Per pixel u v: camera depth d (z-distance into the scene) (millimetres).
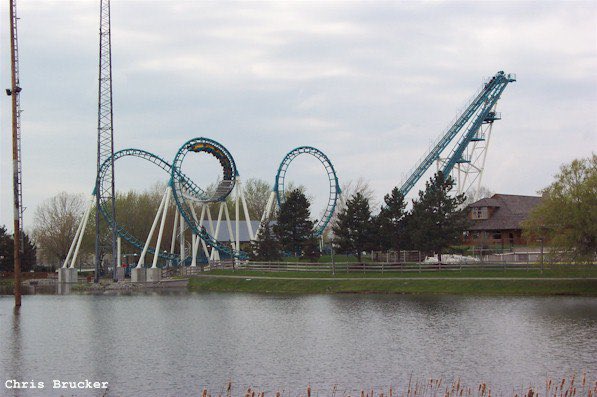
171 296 110562
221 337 68438
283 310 87000
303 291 108375
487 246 131500
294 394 47500
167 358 58969
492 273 103812
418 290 100062
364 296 98562
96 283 139000
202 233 146375
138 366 56188
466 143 148750
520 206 134750
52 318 84438
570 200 92938
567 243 92188
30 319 83688
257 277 119938
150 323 78500
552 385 48344
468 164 151875
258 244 136375
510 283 96812
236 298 103312
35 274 169375
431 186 119438
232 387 49594
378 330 69750
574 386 48062
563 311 77812
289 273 121188
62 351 62594
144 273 140875
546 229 99188
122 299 108250
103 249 197125
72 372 54500
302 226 132375
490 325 70375
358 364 55375
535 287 94812
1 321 82062
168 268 145875
